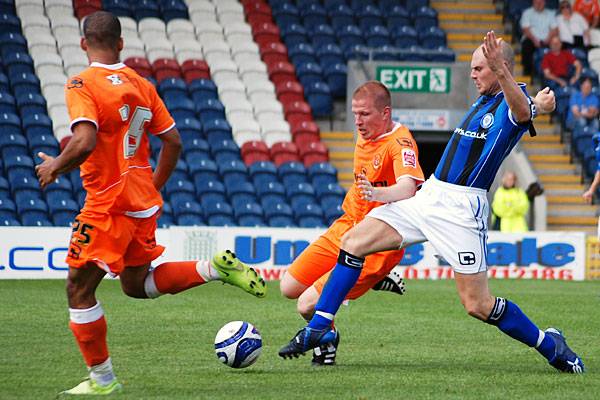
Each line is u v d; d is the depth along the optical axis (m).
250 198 63.03
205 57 74.25
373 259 24.14
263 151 66.94
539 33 76.50
